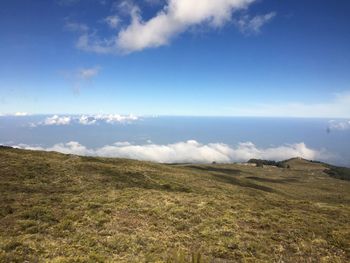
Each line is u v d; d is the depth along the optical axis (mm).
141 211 23172
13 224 18484
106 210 22484
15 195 24734
